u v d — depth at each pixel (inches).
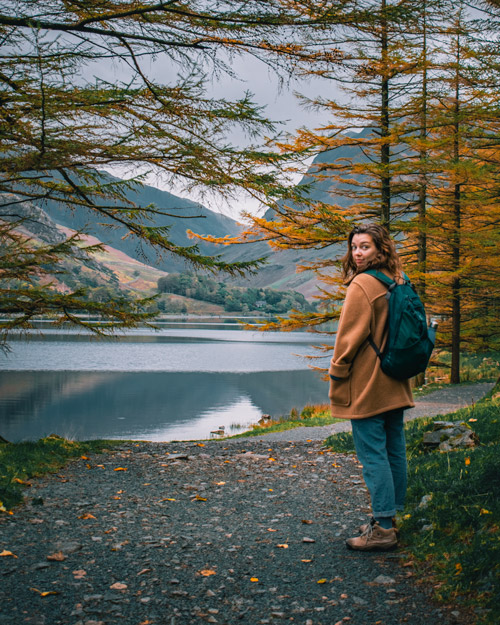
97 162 200.1
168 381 1231.5
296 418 665.0
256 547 117.2
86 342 2893.7
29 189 267.4
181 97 188.7
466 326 782.5
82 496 165.5
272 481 195.2
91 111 191.5
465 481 129.1
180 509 152.5
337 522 137.6
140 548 116.0
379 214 532.7
